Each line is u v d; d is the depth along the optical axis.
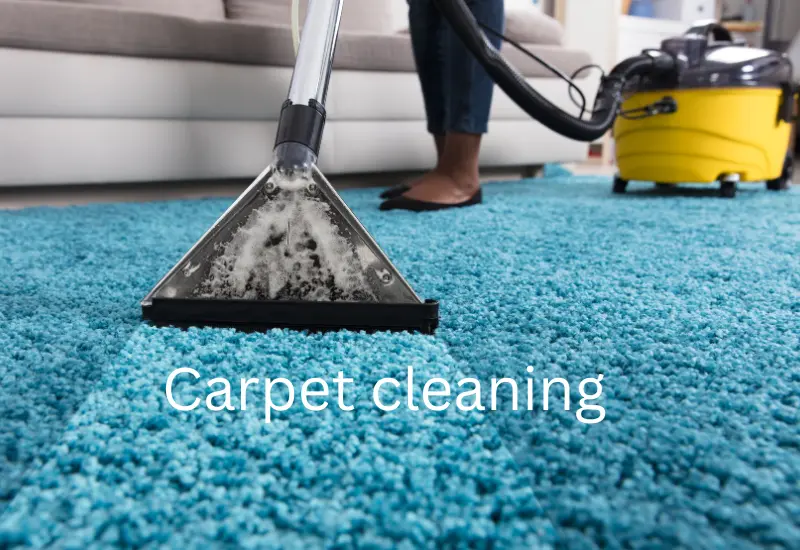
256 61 1.69
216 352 0.53
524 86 1.04
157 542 0.31
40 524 0.31
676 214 1.40
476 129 1.43
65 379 0.48
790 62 1.71
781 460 0.38
